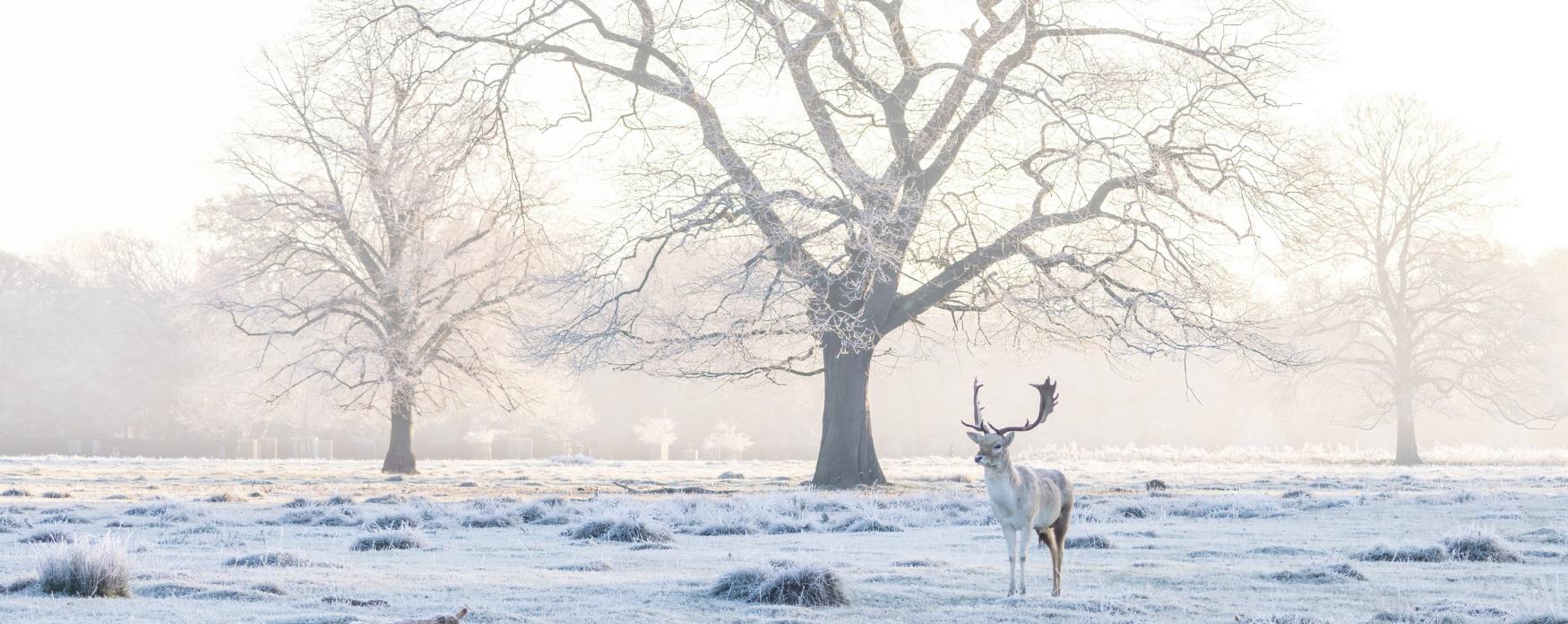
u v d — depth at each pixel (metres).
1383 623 14.20
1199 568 19.80
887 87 46.75
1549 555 21.72
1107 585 17.75
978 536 26.48
